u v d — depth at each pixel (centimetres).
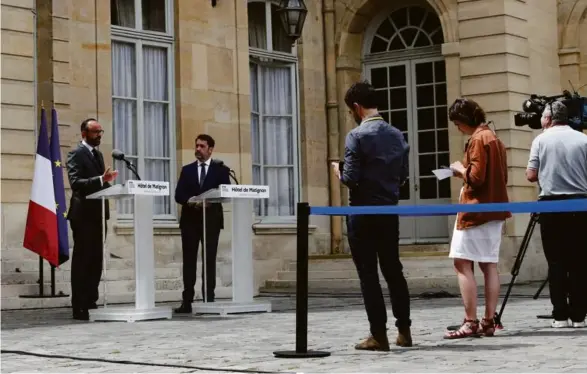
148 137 1614
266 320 1084
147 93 1614
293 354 730
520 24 1773
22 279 1373
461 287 836
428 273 1616
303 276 740
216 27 1675
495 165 827
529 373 623
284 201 1816
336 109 1866
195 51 1645
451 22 1777
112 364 719
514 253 1717
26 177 1390
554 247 905
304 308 740
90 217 1144
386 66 1889
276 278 1728
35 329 1009
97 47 1520
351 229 749
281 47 1831
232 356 747
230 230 1647
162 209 1614
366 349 758
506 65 1733
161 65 1631
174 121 1631
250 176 1703
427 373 629
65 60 1484
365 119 762
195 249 1238
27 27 1397
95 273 1156
